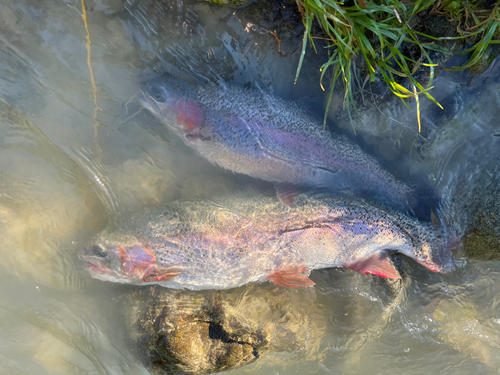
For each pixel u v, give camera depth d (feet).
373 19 4.03
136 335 4.30
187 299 4.31
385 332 4.50
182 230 4.32
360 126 4.37
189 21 4.25
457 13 4.08
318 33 4.22
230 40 4.29
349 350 4.49
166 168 4.43
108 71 4.32
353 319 4.48
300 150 4.42
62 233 4.37
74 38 4.26
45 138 4.37
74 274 4.37
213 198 4.40
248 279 4.36
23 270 4.36
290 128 4.41
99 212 4.38
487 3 4.06
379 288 4.49
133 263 4.29
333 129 4.40
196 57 4.32
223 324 4.31
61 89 4.33
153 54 4.31
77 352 4.38
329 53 4.23
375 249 4.42
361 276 4.50
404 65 4.06
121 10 4.24
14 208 4.36
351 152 4.43
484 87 4.32
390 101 4.30
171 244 4.31
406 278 4.51
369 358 4.51
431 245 4.43
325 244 4.39
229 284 4.34
